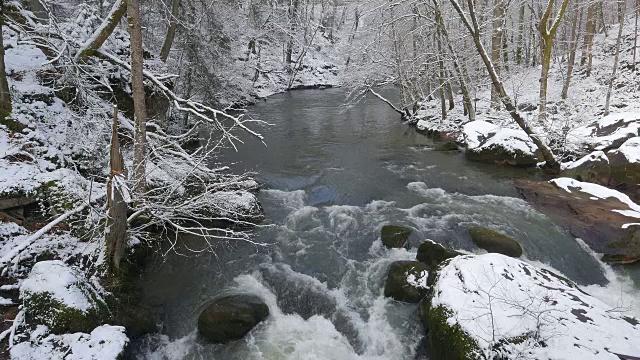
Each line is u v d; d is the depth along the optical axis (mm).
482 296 4910
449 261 6105
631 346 4109
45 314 4645
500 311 4652
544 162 11906
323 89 33750
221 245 7668
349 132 17469
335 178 11188
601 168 10180
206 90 16125
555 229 8094
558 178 10266
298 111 22375
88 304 4922
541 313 4391
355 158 13305
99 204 6633
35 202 6168
